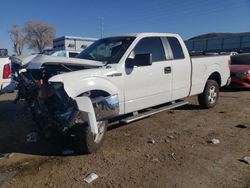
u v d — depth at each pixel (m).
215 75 8.98
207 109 8.75
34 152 5.54
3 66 7.92
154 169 4.69
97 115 5.24
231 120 7.52
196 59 7.92
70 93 4.97
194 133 6.48
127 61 6.05
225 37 45.69
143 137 6.23
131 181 4.32
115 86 5.74
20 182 4.38
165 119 7.66
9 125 7.47
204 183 4.23
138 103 6.31
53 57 5.48
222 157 5.12
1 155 5.43
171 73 7.04
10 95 12.77
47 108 5.23
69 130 5.19
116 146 5.71
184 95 7.61
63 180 4.40
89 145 5.17
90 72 5.39
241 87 12.83
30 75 5.62
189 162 4.93
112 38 6.82
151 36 6.77
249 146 5.64
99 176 4.49
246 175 4.45
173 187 4.13
